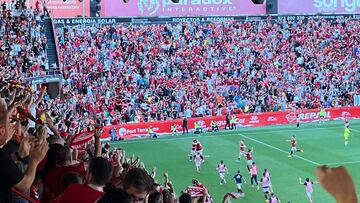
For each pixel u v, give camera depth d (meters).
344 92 67.62
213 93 63.69
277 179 40.59
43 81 49.72
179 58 68.06
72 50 64.56
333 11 78.88
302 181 39.97
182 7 74.31
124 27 69.56
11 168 5.66
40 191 9.62
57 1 68.06
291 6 77.50
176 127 56.50
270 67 69.81
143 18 71.00
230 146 50.94
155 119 58.47
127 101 59.38
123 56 66.25
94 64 63.72
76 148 10.70
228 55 70.31
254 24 75.06
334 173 3.31
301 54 72.94
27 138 8.14
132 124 54.62
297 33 75.12
